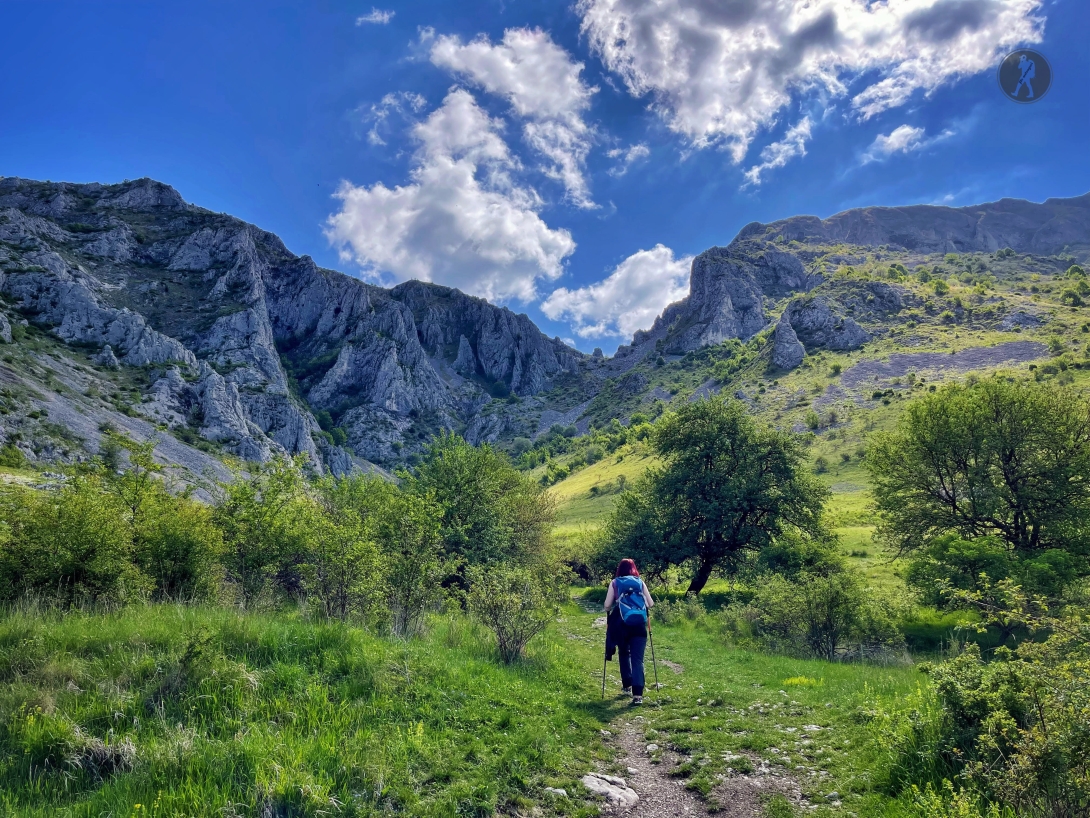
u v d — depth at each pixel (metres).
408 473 26.12
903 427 29.81
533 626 10.60
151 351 117.44
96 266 166.88
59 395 76.44
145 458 11.71
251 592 10.81
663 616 23.98
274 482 10.83
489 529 24.20
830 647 16.59
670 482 36.19
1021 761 4.17
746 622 19.44
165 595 9.89
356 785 4.50
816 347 183.00
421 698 6.54
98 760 4.29
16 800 3.74
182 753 4.40
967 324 170.12
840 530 49.47
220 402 116.88
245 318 172.12
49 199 187.00
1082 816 3.84
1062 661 5.00
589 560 41.44
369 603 10.27
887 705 7.06
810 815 4.91
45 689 4.96
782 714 8.27
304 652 6.84
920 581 22.11
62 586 8.98
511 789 5.08
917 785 4.90
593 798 5.24
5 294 111.44
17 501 9.52
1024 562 20.27
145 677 5.58
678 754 6.62
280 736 4.88
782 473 34.56
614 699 9.16
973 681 5.47
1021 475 25.67
